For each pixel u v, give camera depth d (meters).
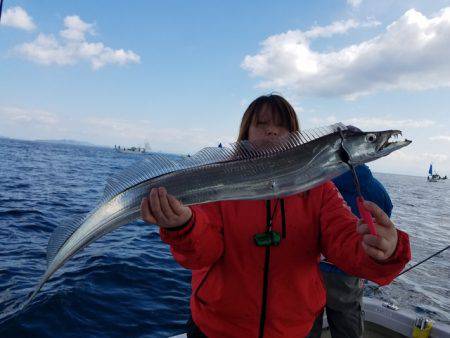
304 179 0.69
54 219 3.73
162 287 2.06
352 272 0.64
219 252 0.69
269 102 0.83
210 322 0.71
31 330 1.51
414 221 6.29
